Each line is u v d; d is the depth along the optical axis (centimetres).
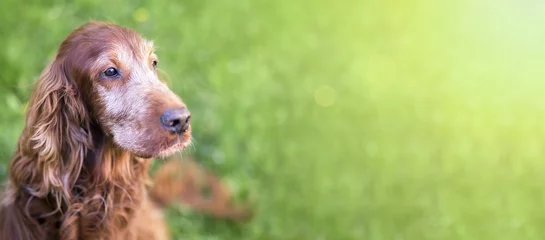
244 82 268
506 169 261
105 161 188
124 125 183
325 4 333
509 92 289
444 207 242
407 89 286
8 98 234
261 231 229
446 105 281
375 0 345
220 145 247
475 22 349
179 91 254
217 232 230
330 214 237
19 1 263
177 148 181
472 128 271
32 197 186
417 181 252
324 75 290
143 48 187
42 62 247
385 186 248
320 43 310
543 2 369
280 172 246
